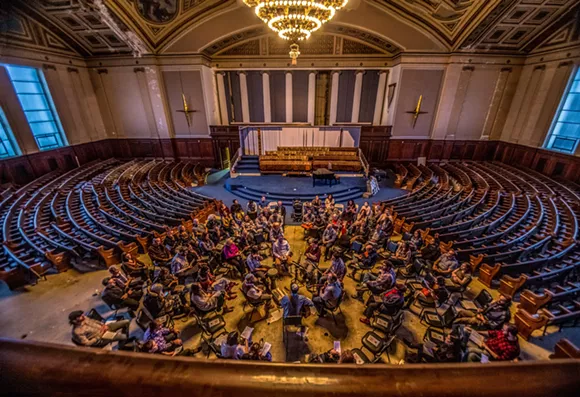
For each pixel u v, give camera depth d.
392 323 6.27
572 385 0.71
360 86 21.20
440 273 7.95
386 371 0.76
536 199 12.02
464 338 5.45
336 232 9.52
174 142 21.72
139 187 14.79
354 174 18.72
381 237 9.54
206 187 18.03
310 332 6.93
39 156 16.66
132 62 19.28
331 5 8.93
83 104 19.50
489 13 15.00
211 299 6.56
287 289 8.41
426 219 11.55
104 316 7.41
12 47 14.90
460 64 18.44
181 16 17.50
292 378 0.75
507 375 0.72
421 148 21.06
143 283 7.62
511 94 19.11
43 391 0.71
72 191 13.77
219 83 21.61
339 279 7.57
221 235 10.38
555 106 16.34
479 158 20.89
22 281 8.38
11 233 10.23
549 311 6.92
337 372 0.76
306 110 22.33
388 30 17.66
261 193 16.06
